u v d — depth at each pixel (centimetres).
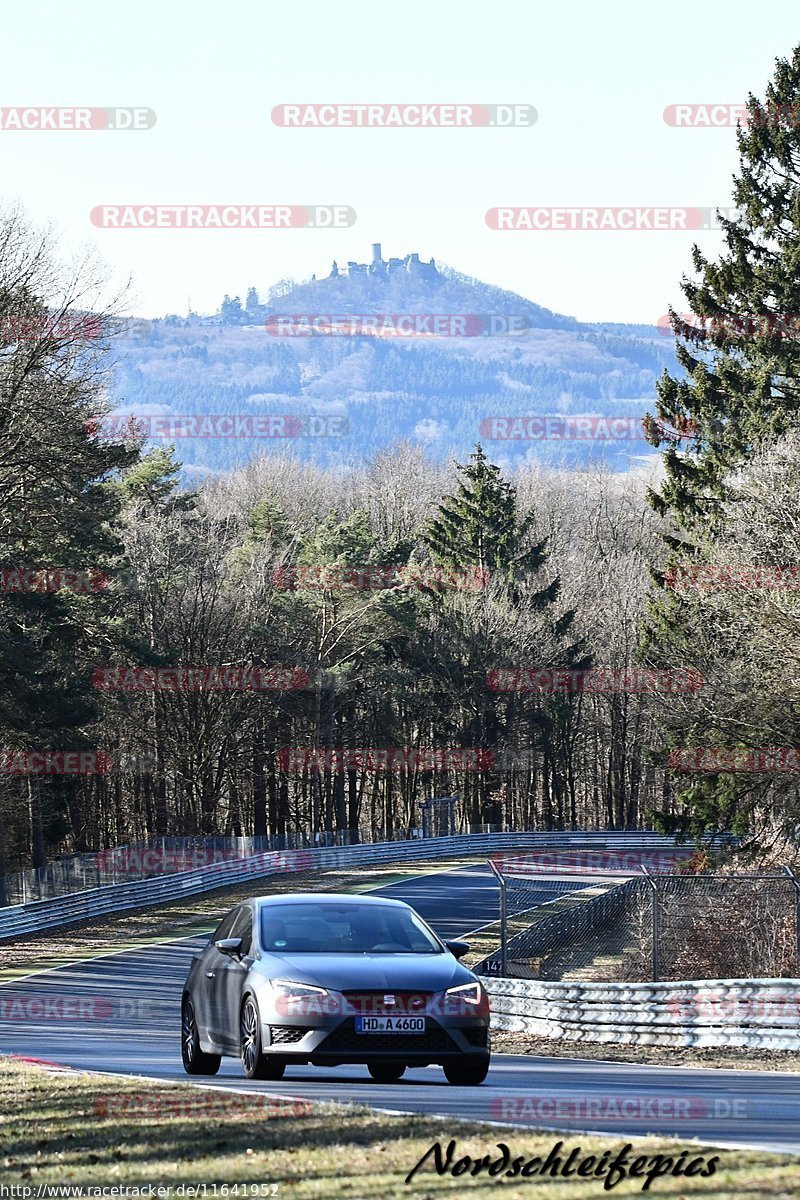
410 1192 2280
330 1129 2817
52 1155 2692
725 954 9906
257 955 3966
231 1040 4012
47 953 12362
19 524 13188
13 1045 6156
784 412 13338
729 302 14300
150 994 9969
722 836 12925
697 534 13338
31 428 11925
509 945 10544
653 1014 6712
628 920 13362
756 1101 3556
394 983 3791
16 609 14912
